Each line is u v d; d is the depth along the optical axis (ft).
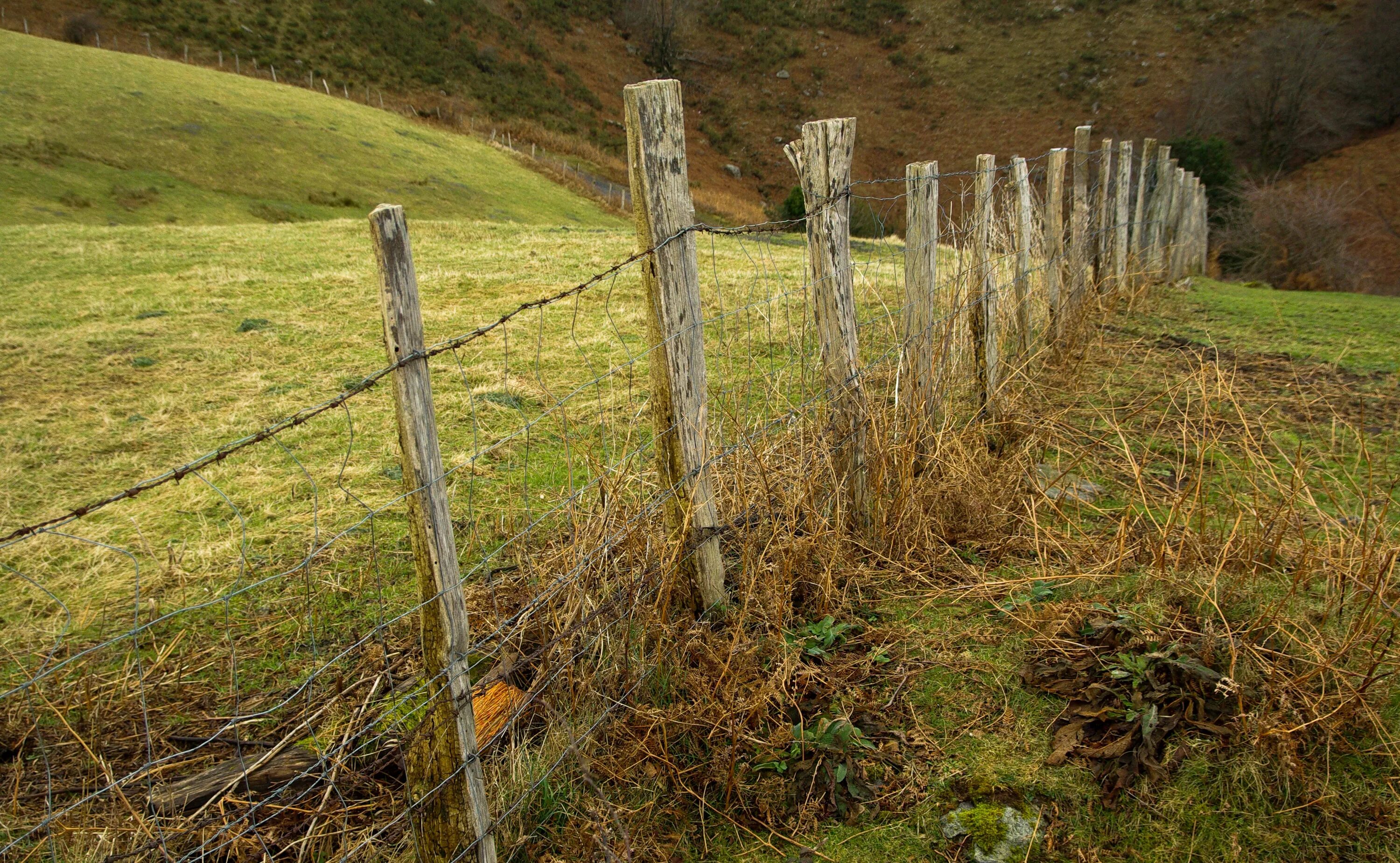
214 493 16.58
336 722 9.86
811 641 10.48
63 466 18.26
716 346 23.26
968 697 9.57
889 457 12.52
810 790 8.52
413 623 11.93
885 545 12.33
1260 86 125.70
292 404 21.85
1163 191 31.19
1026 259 17.84
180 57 119.96
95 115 76.74
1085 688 9.25
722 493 11.76
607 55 170.09
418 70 136.77
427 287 34.83
